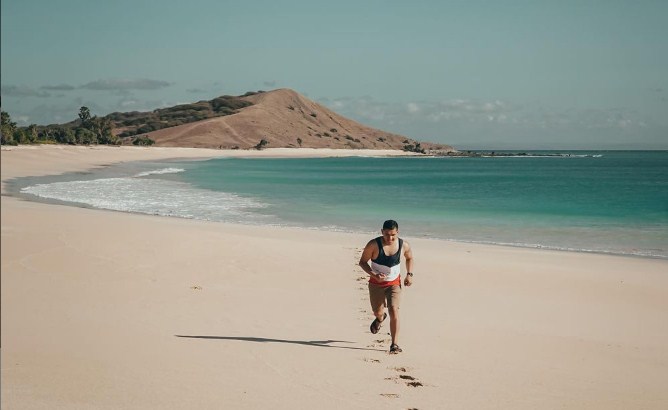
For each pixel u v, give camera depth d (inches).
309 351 326.3
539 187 2459.4
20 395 248.7
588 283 561.9
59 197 1450.5
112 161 3887.8
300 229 950.4
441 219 1178.0
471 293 512.1
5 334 345.4
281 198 1628.9
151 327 370.9
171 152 6953.7
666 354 349.4
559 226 1079.0
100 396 249.9
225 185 2142.0
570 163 7760.8
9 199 1290.6
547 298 499.8
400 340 356.8
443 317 425.1
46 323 371.9
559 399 265.9
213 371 287.3
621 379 300.0
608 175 4050.2
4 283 477.7
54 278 501.7
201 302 444.1
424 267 625.3
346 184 2518.5
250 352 321.4
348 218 1169.4
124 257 593.6
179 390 259.6
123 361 300.8
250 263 597.6
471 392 269.4
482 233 979.3
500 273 599.8
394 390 267.7
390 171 4539.9
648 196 1891.0
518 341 365.4
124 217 1002.1
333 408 242.7
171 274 537.3
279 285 511.8
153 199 1477.6
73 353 312.8
